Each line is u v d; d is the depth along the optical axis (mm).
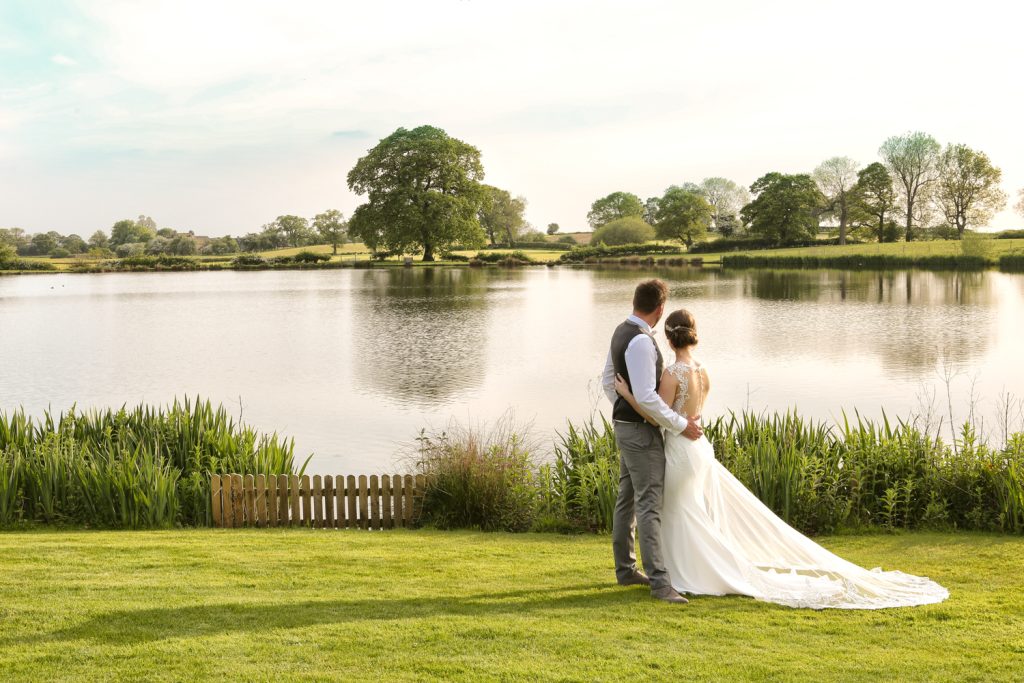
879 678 3633
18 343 29344
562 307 42062
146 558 6387
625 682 3609
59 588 5285
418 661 3865
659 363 5137
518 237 139875
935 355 23250
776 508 8078
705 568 5105
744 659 3877
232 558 6414
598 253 102000
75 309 44906
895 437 8930
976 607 4762
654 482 5098
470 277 72812
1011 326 30188
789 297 45344
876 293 47469
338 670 3758
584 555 6688
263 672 3738
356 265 95500
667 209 110438
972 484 8016
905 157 96812
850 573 5176
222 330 33125
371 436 14336
